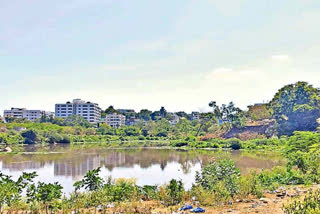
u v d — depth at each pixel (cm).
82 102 16675
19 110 16462
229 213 853
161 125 11344
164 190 1216
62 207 979
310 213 610
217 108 8094
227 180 1147
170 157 3947
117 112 18625
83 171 2684
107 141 9150
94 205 1014
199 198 1053
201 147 6003
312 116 5544
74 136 8981
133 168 2861
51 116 12888
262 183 1382
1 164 3191
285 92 6006
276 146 5044
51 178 2303
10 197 950
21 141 7175
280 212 827
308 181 1363
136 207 970
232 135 7100
